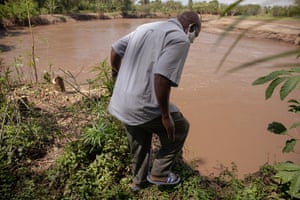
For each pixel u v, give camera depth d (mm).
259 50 11164
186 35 1498
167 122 1586
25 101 3086
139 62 1548
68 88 4059
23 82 4309
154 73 1459
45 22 19594
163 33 1471
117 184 2084
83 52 10094
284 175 1742
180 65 1444
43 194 1925
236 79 7020
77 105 3225
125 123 1690
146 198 1961
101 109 2658
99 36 14555
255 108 5125
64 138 2553
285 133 1780
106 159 2156
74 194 1935
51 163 2236
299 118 4664
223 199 1943
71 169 2092
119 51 1720
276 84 1313
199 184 2082
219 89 6230
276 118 4668
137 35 1585
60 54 9609
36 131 2457
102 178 2047
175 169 2248
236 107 5164
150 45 1501
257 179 2111
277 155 3426
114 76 1945
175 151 1854
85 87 4238
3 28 15523
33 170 2152
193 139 3809
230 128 4223
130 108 1612
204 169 3016
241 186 2078
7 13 15750
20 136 2393
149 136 1849
